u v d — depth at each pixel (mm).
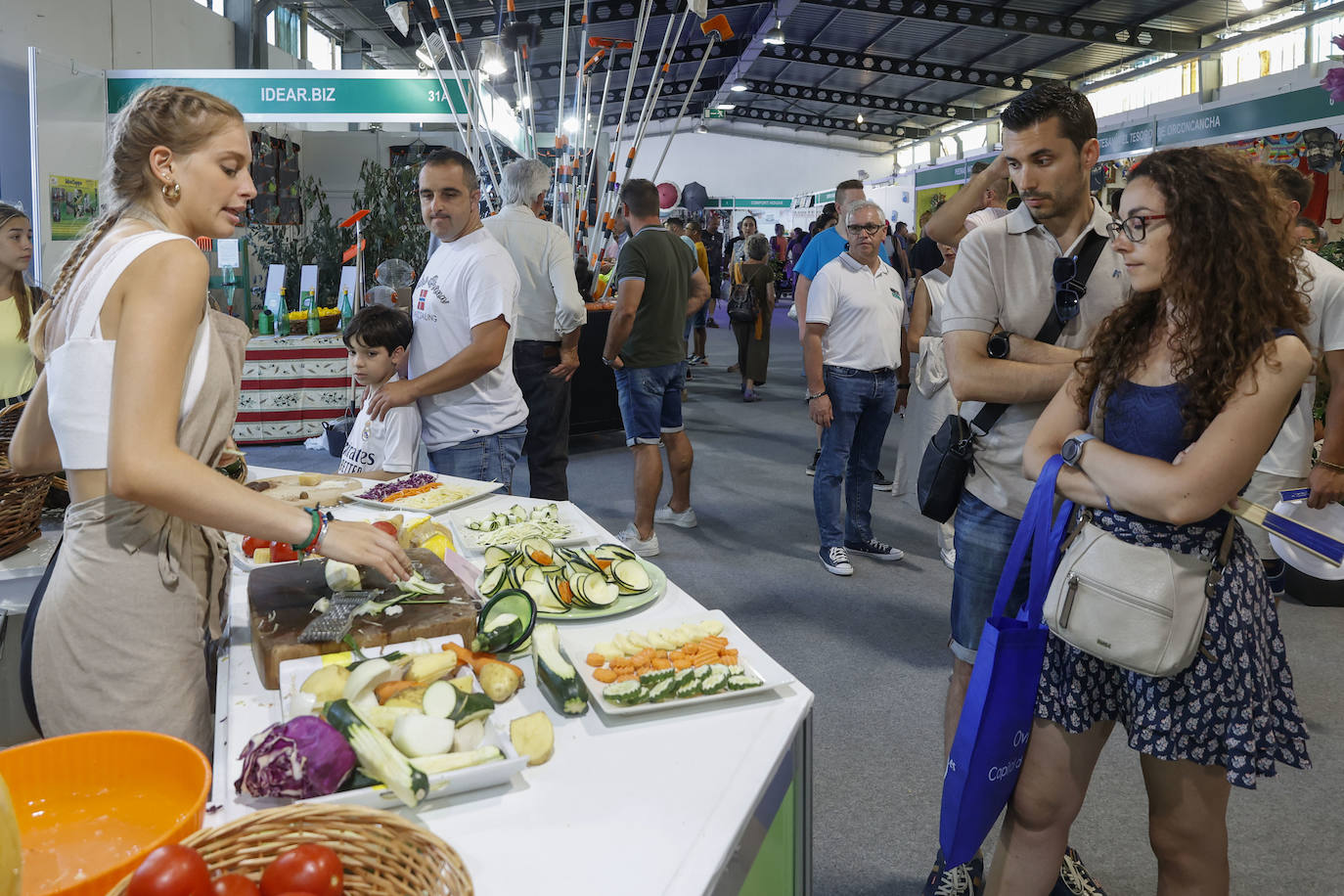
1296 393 1229
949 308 1920
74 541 1239
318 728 1004
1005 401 1825
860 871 2020
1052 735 1421
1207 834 1344
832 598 3682
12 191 6512
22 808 935
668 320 4051
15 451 1437
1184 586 1263
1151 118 10234
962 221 2203
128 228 1224
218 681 1354
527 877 926
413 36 11680
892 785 2357
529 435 3834
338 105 5941
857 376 3818
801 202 26266
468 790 1062
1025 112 1744
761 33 13570
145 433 1123
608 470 5793
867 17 14672
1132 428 1336
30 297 3018
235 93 5934
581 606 1545
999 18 13031
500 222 3705
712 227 15828
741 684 1288
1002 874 1495
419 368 2752
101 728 1241
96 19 7379
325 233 7363
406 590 1427
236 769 1062
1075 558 1332
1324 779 2359
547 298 3729
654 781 1096
